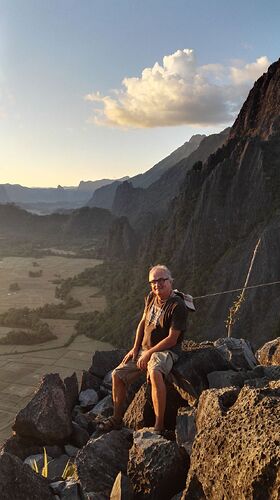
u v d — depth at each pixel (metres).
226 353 6.52
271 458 3.00
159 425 5.06
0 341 107.12
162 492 4.16
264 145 119.88
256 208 108.56
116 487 4.23
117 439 5.09
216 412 4.02
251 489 3.06
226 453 3.50
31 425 6.32
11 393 73.19
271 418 3.37
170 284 5.48
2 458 4.12
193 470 3.80
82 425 6.81
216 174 126.19
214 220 118.62
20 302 163.12
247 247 98.44
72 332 118.12
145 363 5.46
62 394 6.65
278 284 79.38
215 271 102.50
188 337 89.12
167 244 140.25
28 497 4.05
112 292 171.25
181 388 5.54
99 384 8.38
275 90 145.12
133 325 105.50
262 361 7.78
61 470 5.87
